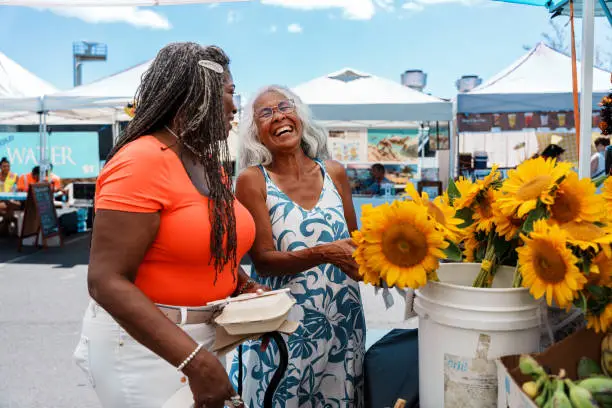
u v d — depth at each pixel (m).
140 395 1.28
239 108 7.80
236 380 2.06
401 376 1.71
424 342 1.32
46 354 4.11
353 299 1.95
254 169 1.93
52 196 9.75
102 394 1.32
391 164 9.31
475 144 9.61
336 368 1.92
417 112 8.38
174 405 1.20
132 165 1.17
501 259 1.42
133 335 1.16
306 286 1.87
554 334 1.38
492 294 1.18
